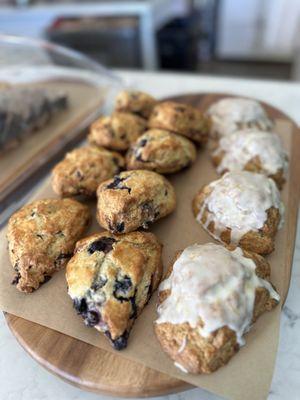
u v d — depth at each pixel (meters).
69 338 0.19
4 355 0.21
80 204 0.26
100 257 0.21
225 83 0.45
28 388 0.19
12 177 0.32
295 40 0.95
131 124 0.31
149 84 0.46
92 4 0.71
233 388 0.17
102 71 0.45
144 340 0.19
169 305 0.19
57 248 0.23
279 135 0.32
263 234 0.23
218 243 0.24
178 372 0.17
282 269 0.22
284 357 0.19
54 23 0.74
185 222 0.25
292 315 0.21
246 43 1.00
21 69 0.46
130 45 0.73
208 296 0.18
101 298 0.19
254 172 0.27
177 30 0.83
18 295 0.21
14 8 0.73
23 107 0.37
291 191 0.27
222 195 0.24
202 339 0.17
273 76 0.97
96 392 0.17
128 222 0.23
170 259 0.23
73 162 0.28
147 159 0.27
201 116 0.31
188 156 0.29
